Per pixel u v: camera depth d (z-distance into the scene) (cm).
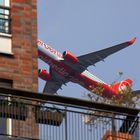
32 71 6175
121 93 7500
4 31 6247
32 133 5534
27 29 6325
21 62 6172
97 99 7344
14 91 5241
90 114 5347
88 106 5350
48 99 5294
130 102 7450
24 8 6391
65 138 5278
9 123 5675
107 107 5362
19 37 6266
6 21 6291
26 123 5547
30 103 5394
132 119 5375
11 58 6150
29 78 6134
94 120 5472
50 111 5328
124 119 5359
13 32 6262
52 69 15150
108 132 5341
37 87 6134
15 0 6388
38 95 5278
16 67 6134
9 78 6069
